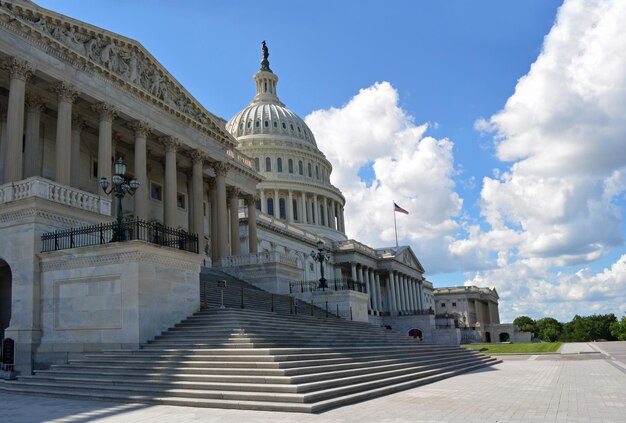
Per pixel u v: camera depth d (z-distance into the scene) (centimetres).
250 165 6712
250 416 1558
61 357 2433
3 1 3441
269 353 2011
